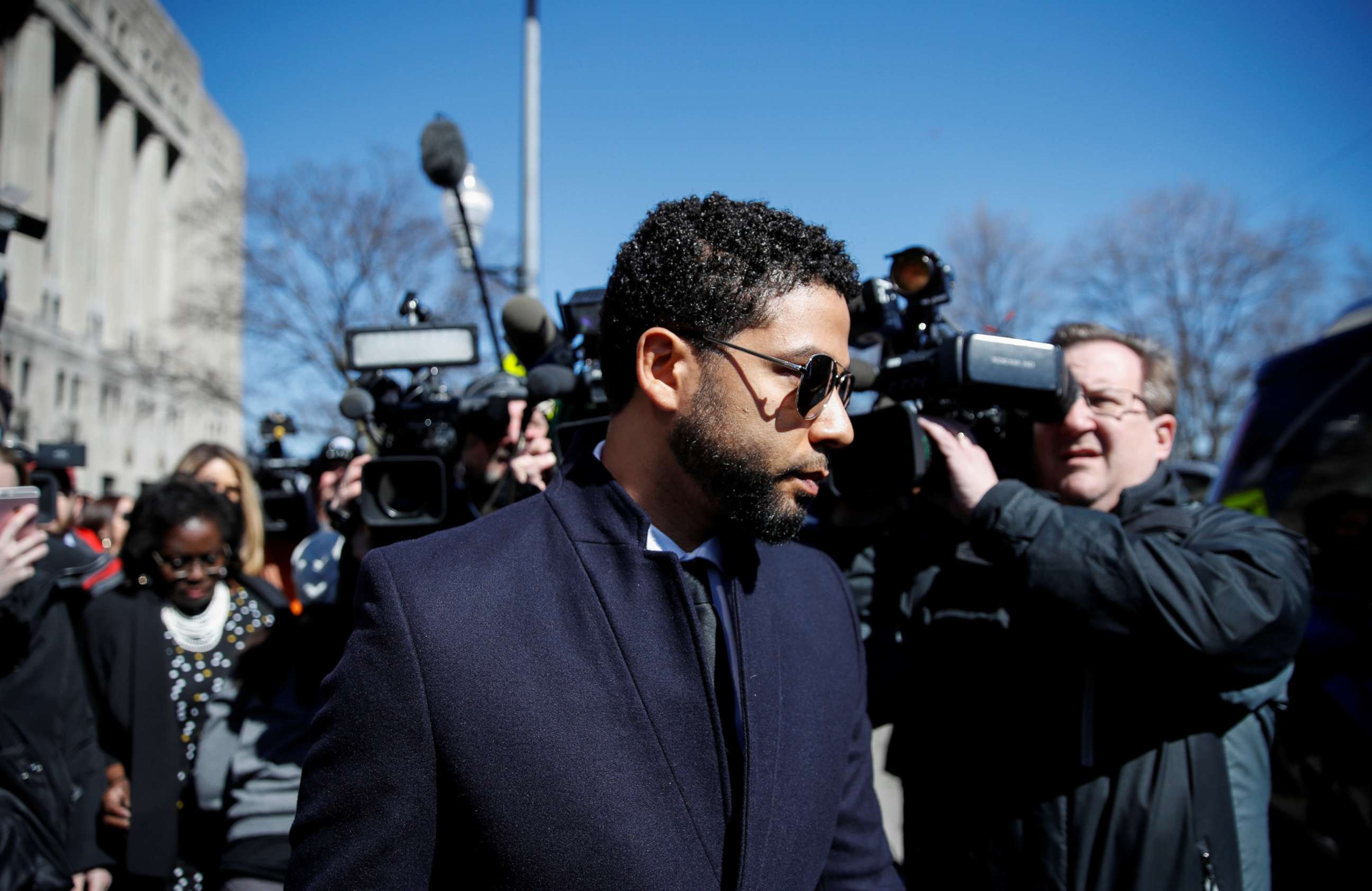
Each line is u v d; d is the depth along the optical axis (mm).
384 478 2154
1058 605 1664
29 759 2369
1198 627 1575
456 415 2357
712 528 1354
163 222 38625
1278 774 2977
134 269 36938
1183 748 1701
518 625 1181
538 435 2111
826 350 1253
